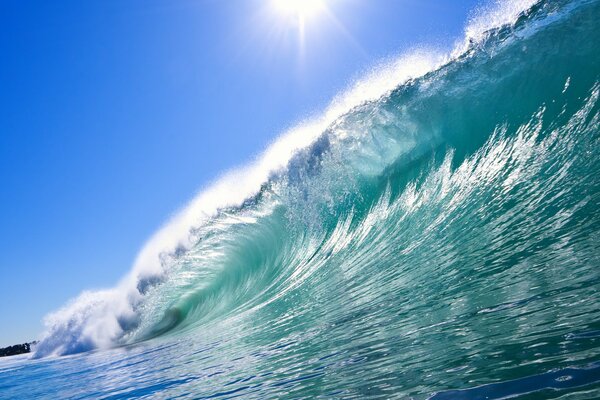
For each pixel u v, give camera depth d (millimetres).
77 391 6934
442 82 10367
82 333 16625
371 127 11336
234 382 4086
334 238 10672
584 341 2248
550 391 1846
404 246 7750
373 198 10523
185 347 8383
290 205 12695
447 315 3697
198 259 14867
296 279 9719
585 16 8672
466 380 2266
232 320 9312
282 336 5605
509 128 8500
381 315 4645
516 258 4586
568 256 3959
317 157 12352
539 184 6582
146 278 16328
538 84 8617
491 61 9852
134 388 5570
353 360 3428
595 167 6004
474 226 6668
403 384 2518
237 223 14070
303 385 3193
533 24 9578
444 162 9359
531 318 2857
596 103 7164
